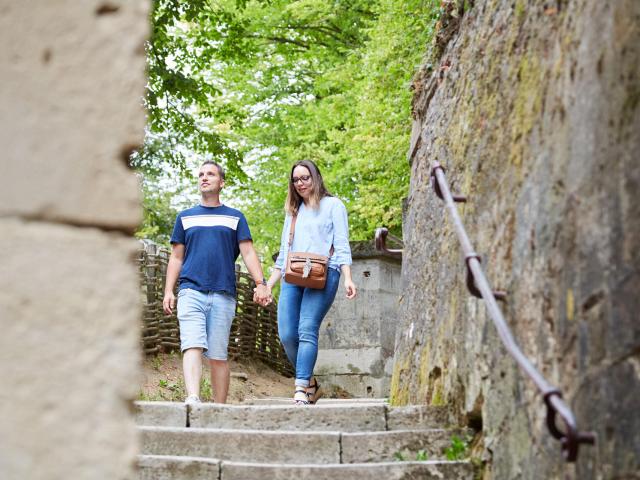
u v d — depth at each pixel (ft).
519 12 14.88
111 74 8.32
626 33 9.35
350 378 37.55
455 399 16.85
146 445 16.57
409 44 37.91
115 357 8.02
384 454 16.15
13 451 7.72
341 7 53.88
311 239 22.24
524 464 12.14
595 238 9.82
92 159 8.19
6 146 8.07
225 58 48.75
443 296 18.49
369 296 37.83
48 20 8.28
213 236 21.75
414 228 23.45
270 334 42.39
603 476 9.21
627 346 8.80
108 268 8.13
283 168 53.01
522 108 13.76
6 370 7.79
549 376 11.34
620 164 9.21
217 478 15.26
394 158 40.40
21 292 7.91
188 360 20.94
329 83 51.13
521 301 12.78
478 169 16.39
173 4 41.34
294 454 16.33
